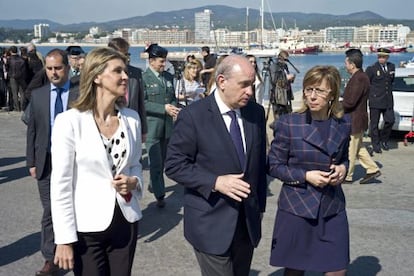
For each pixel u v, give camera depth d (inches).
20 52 584.4
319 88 125.6
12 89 596.4
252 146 120.6
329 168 128.3
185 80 327.0
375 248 200.5
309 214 127.5
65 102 167.3
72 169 109.2
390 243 205.3
